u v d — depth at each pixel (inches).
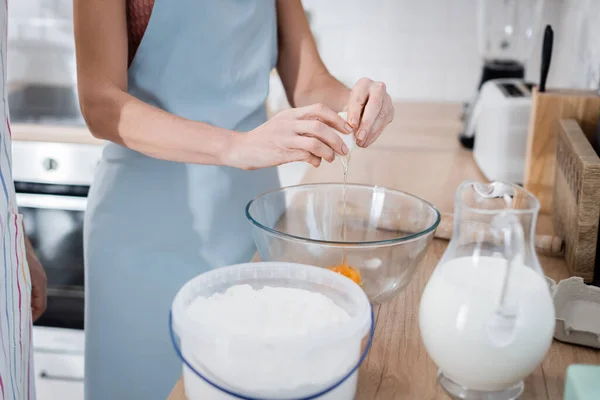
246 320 26.6
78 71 44.3
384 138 77.4
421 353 32.3
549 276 41.3
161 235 50.0
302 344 24.6
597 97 52.3
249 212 36.3
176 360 51.9
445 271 28.2
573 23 71.2
